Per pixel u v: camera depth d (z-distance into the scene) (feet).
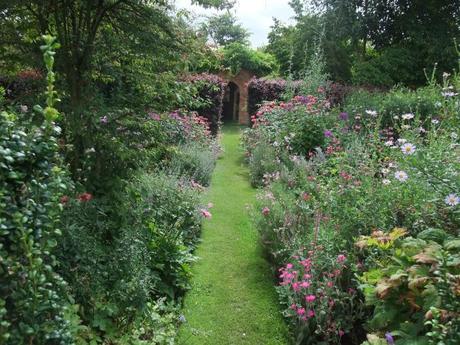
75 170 11.21
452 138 12.10
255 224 13.46
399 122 23.48
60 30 11.51
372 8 39.81
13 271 4.93
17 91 13.38
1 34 11.19
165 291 10.78
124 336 8.36
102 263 9.49
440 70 38.34
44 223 5.43
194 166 20.02
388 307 7.75
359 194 11.76
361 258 10.19
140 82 12.42
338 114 23.93
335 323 8.92
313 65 30.32
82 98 11.50
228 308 10.65
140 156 11.95
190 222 14.26
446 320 6.35
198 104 13.75
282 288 10.34
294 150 21.72
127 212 10.95
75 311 7.60
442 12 39.42
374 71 37.09
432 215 9.49
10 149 5.15
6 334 4.58
